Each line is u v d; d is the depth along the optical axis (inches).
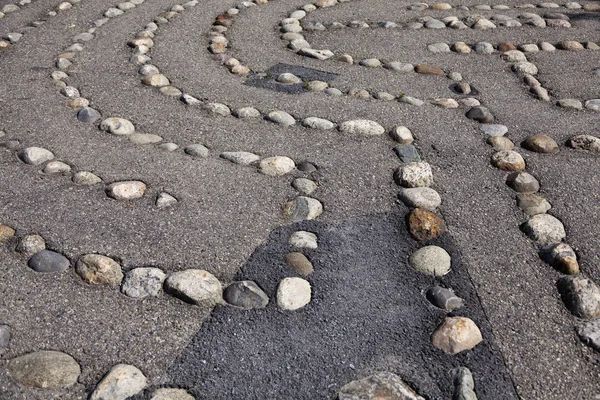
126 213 123.3
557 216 126.3
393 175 139.0
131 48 207.0
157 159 142.8
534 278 110.3
